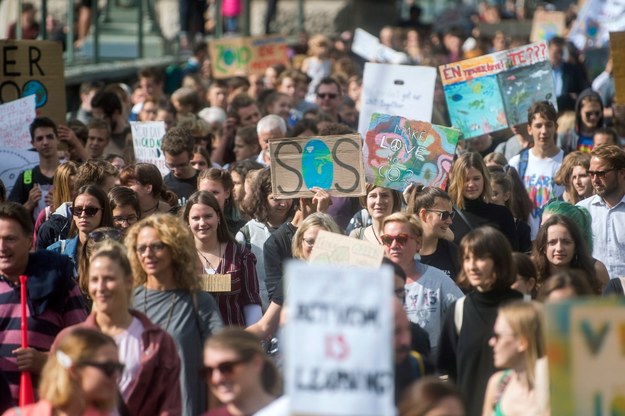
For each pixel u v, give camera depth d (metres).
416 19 69.00
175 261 17.05
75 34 55.34
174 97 33.75
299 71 37.31
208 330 16.98
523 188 24.92
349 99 35.44
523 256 17.59
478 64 28.78
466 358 16.05
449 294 18.58
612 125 34.56
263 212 22.48
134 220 20.50
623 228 22.45
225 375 13.16
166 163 25.58
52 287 16.89
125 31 52.09
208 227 19.55
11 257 16.81
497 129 28.75
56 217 21.72
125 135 31.67
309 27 72.94
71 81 41.25
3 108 26.36
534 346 13.97
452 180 22.80
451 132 23.16
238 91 37.16
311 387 10.91
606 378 11.47
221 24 59.12
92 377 13.40
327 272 10.98
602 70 51.59
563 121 31.22
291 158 22.19
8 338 16.77
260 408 13.23
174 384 15.62
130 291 15.73
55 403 13.42
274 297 18.77
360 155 22.02
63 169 22.77
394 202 23.03
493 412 14.29
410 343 15.24
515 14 76.56
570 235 18.45
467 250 16.12
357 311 10.95
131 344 15.53
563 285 15.07
